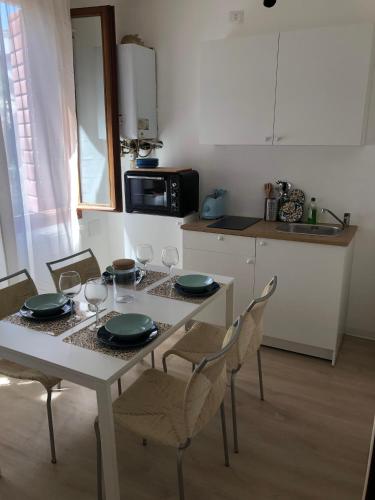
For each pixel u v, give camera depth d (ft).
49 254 11.17
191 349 7.38
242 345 6.56
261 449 6.98
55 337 5.66
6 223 9.75
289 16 9.89
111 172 11.12
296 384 8.75
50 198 10.93
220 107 10.07
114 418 5.58
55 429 7.48
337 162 10.14
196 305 6.62
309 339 9.59
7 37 9.34
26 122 10.09
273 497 6.08
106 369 4.93
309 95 9.06
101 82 10.93
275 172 10.92
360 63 8.47
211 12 10.71
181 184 10.70
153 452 6.95
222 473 6.51
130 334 5.41
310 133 9.25
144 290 7.23
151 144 12.24
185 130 11.85
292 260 9.34
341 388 8.62
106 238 13.71
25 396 8.43
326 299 9.18
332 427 7.48
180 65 11.44
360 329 10.80
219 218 11.43
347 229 9.93
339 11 9.39
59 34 10.39
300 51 8.92
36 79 10.12
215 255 10.27
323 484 6.29
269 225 10.48
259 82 9.50
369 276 10.43
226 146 11.38
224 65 9.78
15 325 6.02
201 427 5.40
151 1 11.36
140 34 11.74
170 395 6.05
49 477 6.47
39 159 10.53
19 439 7.25
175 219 11.02
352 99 8.70
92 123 11.35
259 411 7.91
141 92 11.31
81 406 8.10
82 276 8.65
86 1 11.97
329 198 10.44
